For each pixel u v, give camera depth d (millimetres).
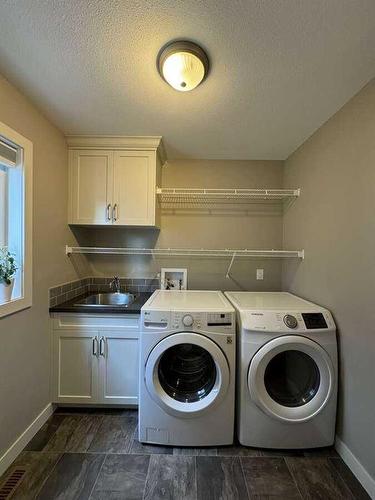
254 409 1662
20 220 1618
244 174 2688
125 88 1544
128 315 1998
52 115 1854
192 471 1516
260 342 1646
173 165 2678
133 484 1424
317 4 1014
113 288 2648
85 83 1502
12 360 1557
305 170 2201
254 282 2680
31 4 1026
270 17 1070
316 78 1427
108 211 2248
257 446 1670
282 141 2230
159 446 1696
